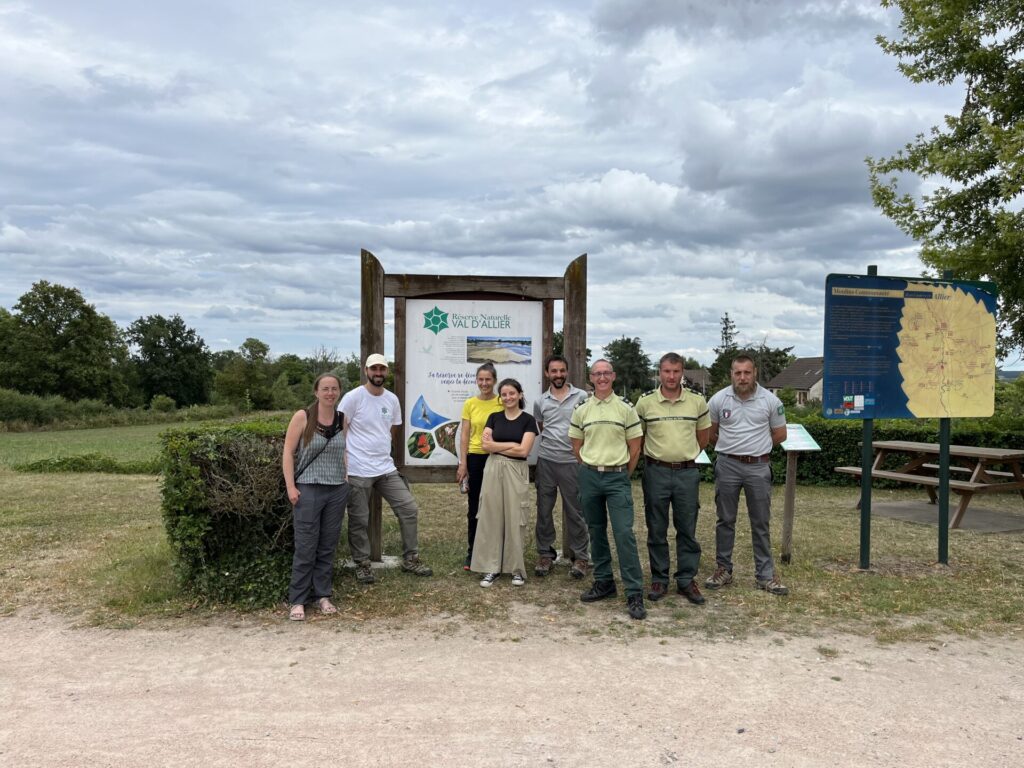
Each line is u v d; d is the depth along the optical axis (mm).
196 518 5305
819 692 3914
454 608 5363
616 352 73812
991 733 3459
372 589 5824
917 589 5906
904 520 9055
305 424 5156
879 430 12188
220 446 5426
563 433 6148
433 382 6680
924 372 6707
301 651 4488
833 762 3158
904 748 3297
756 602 5547
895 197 12188
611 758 3164
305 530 5145
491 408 6320
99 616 5145
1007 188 9211
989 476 9609
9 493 11469
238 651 4484
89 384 58031
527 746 3266
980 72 11258
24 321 57031
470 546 6492
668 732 3420
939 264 11008
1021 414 14648
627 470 5398
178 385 77062
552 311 6777
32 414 42312
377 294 6527
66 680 4016
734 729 3461
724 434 5934
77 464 15773
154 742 3273
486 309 6730
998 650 4617
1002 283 10891
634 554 5270
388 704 3709
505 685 3969
